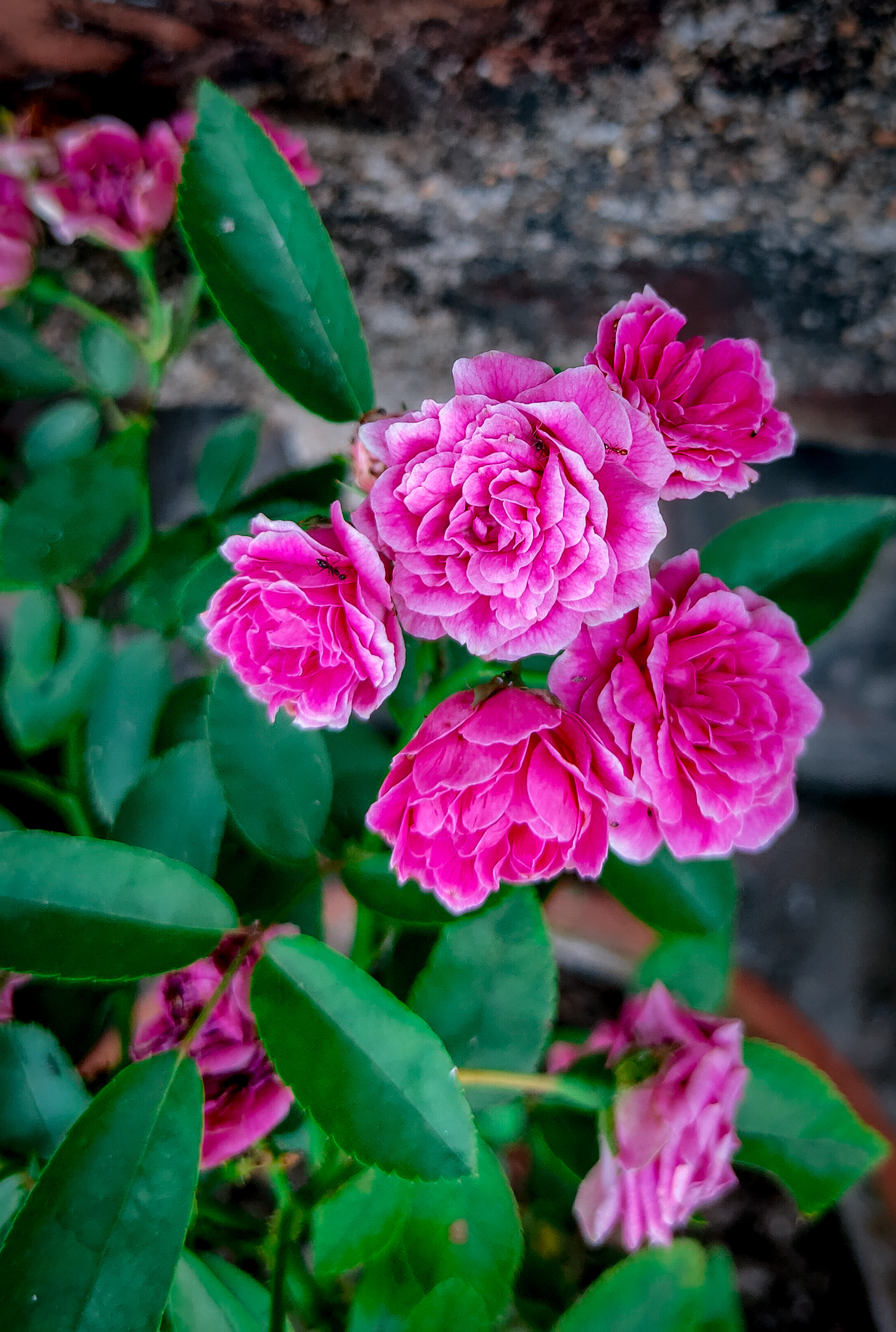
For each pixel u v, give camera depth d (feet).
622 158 0.87
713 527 1.32
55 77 0.80
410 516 0.57
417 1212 0.65
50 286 0.77
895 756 1.36
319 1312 0.69
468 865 0.60
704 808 0.61
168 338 0.79
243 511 0.72
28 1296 0.55
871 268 0.96
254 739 0.66
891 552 1.34
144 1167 0.58
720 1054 0.63
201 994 0.65
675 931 0.73
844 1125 0.70
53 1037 0.66
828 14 0.77
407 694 0.74
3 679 1.12
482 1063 0.67
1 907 0.59
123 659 0.85
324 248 0.65
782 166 0.87
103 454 0.74
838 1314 0.85
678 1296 0.63
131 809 0.68
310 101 0.82
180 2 0.75
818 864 1.38
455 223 0.93
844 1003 1.32
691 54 0.79
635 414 0.58
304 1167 0.88
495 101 0.83
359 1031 0.59
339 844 0.70
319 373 0.66
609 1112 0.64
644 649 0.61
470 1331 0.62
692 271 0.98
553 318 1.05
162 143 0.72
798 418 1.23
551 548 0.56
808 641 0.71
